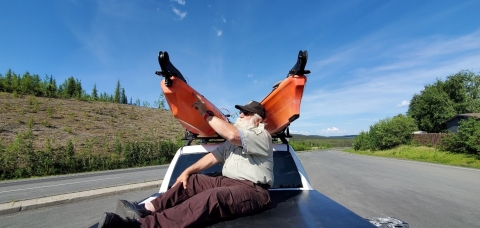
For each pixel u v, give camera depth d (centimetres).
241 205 192
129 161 2328
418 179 1148
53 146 2262
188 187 225
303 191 275
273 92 251
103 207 743
